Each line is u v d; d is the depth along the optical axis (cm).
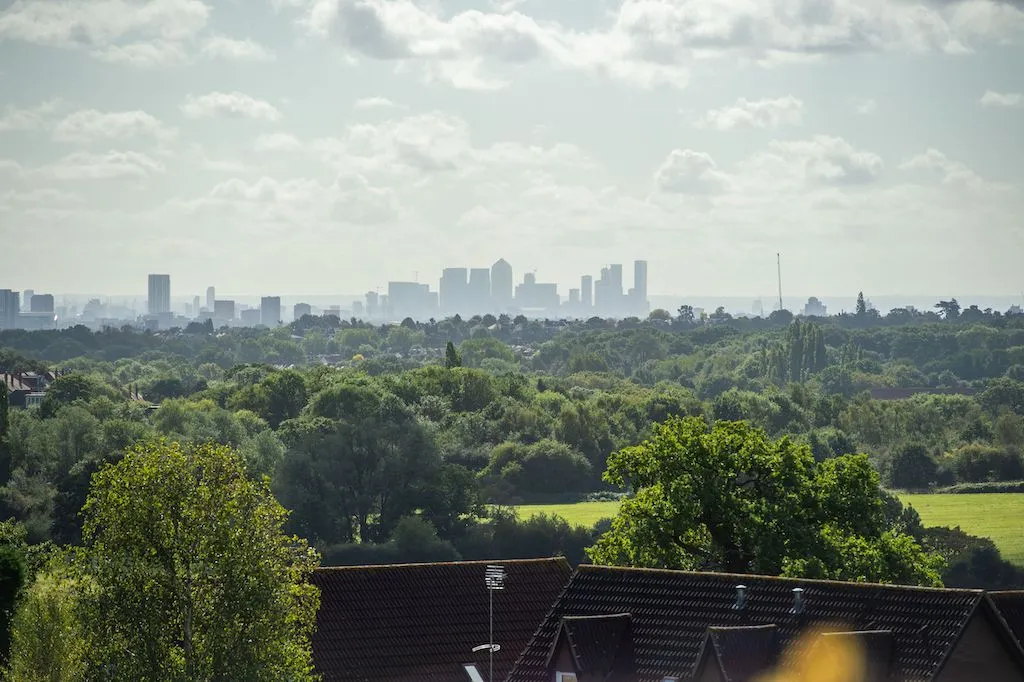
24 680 7181
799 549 8200
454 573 6838
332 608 6575
